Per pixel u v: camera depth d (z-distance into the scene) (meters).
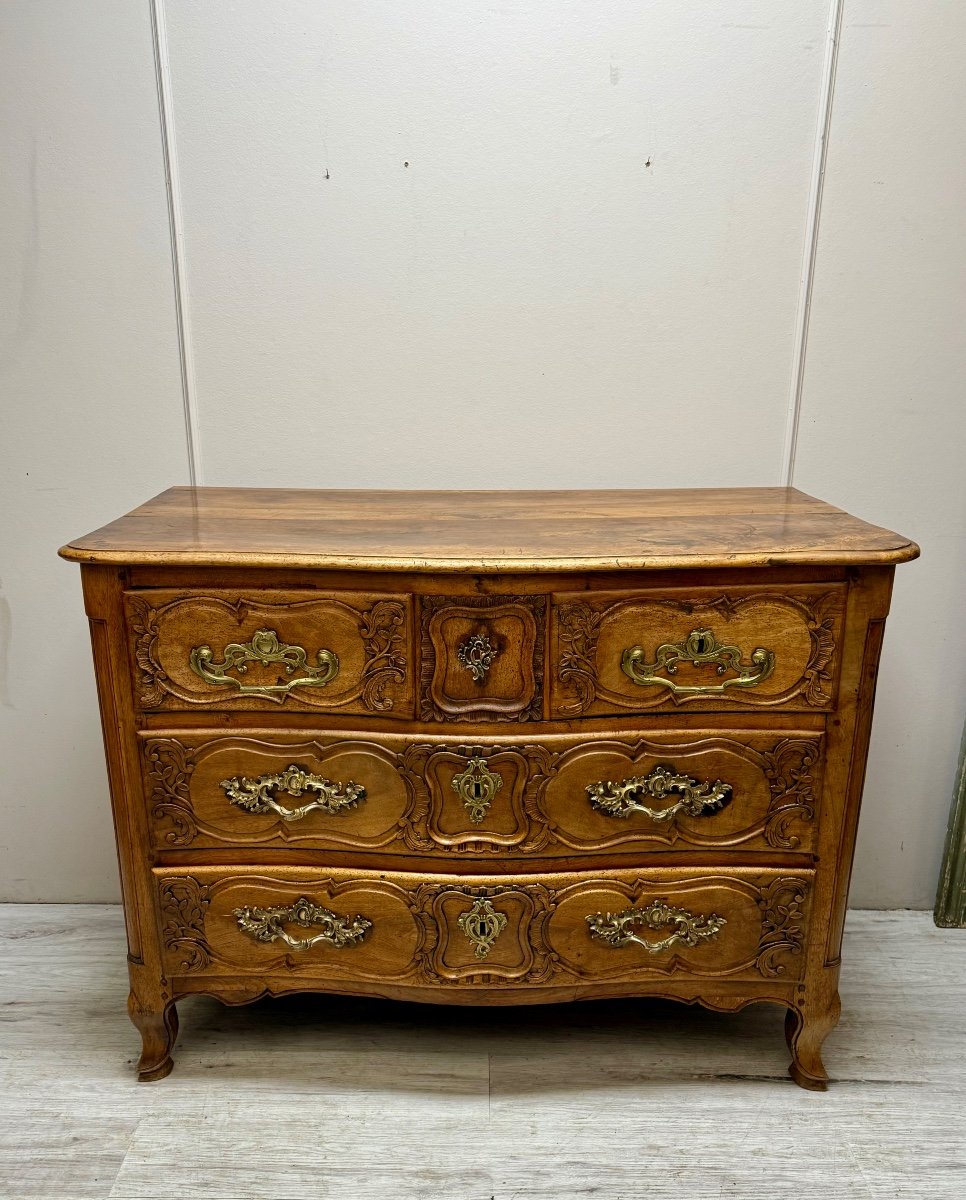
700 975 1.45
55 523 1.86
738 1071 1.55
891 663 1.92
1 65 1.63
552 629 1.28
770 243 1.72
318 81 1.64
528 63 1.63
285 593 1.28
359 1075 1.53
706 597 1.28
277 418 1.81
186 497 1.67
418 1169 1.34
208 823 1.39
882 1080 1.52
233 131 1.66
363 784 1.36
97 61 1.63
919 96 1.64
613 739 1.34
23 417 1.80
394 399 1.80
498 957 1.42
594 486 1.84
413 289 1.74
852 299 1.74
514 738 1.33
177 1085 1.50
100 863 2.04
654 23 1.62
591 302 1.75
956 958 1.87
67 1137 1.39
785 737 1.35
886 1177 1.33
